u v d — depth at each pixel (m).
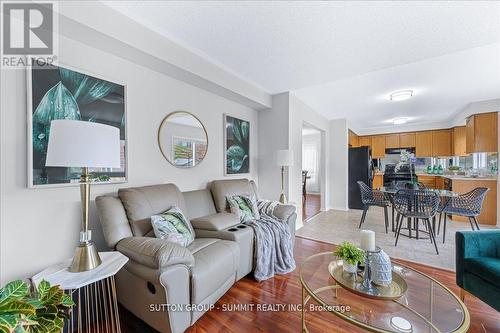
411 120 5.94
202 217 2.34
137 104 2.13
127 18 1.77
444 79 3.15
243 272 2.14
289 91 3.59
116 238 1.62
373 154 7.19
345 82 3.26
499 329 1.54
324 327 1.57
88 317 1.55
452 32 1.96
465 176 4.68
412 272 1.67
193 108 2.71
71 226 1.68
